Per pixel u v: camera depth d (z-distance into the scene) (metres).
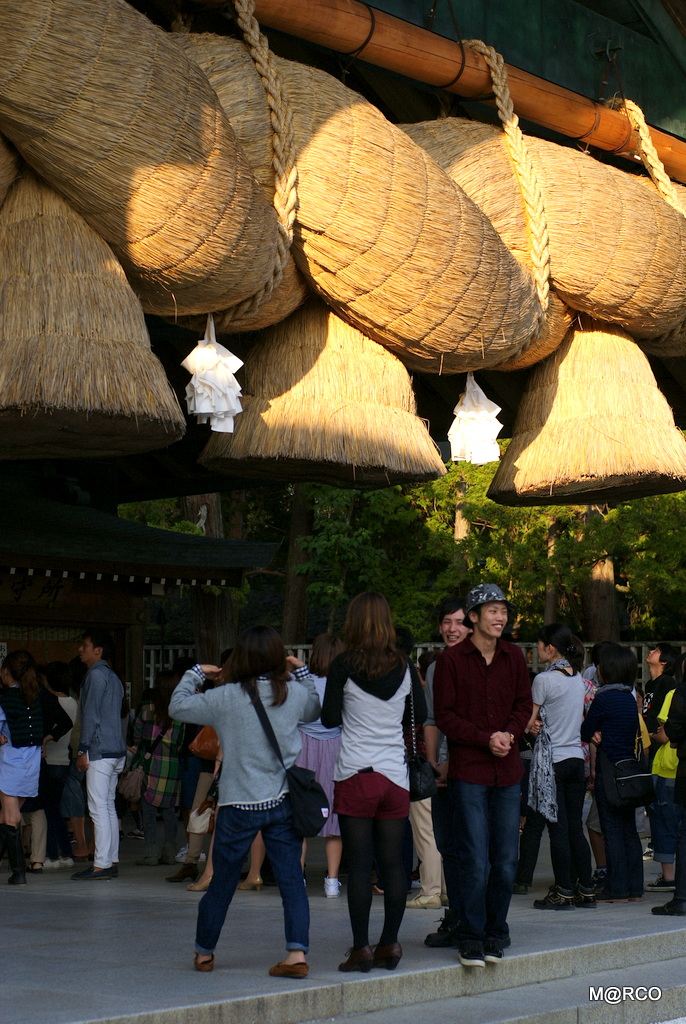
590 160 8.30
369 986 5.06
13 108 5.60
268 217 6.48
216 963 5.41
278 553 31.38
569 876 7.44
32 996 4.64
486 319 7.32
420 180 7.03
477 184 7.91
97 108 5.70
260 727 5.12
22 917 6.92
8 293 5.76
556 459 8.20
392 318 7.16
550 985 5.68
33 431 6.02
